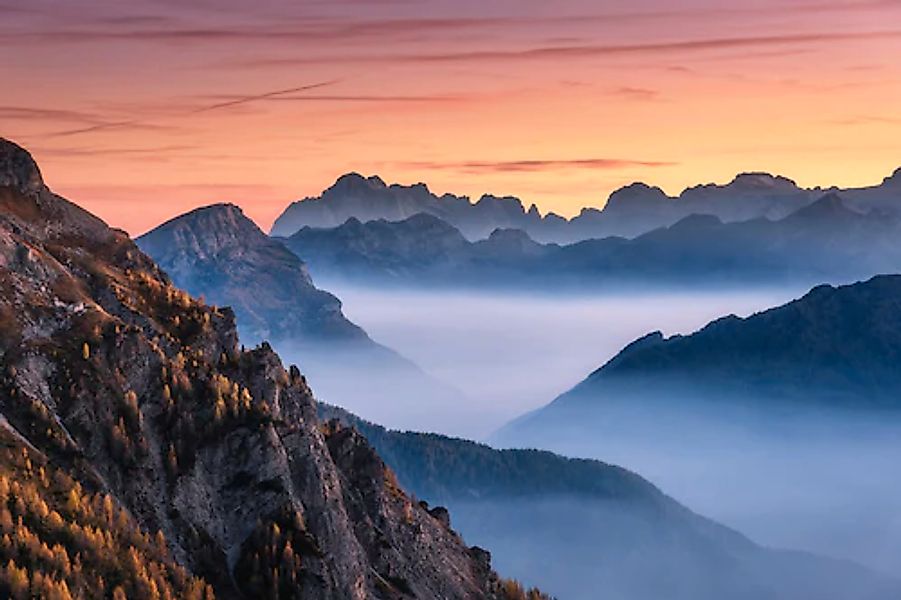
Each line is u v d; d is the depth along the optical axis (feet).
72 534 515.09
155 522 574.15
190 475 600.39
